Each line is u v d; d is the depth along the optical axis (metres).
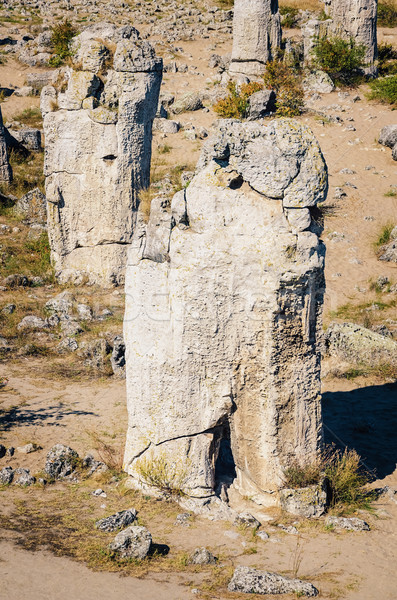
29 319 16.78
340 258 20.84
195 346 9.43
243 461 9.76
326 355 15.56
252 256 9.10
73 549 8.09
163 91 33.28
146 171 18.83
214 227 9.24
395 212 23.27
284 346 9.29
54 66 36.66
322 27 34.91
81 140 18.28
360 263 20.58
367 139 28.31
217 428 9.81
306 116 30.05
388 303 18.47
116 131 18.09
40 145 29.86
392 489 10.30
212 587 7.49
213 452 9.82
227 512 9.42
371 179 25.50
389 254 20.72
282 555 8.35
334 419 12.89
